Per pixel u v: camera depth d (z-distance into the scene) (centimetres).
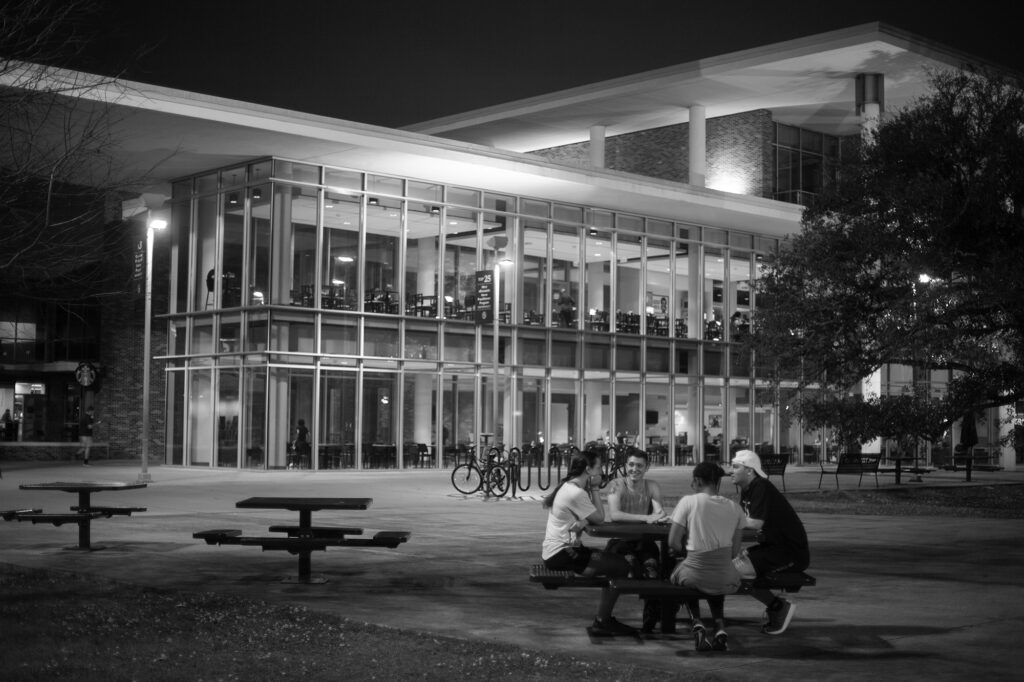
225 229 4038
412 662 873
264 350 3844
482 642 955
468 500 2711
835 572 1480
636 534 1069
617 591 996
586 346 4653
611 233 4794
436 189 4259
